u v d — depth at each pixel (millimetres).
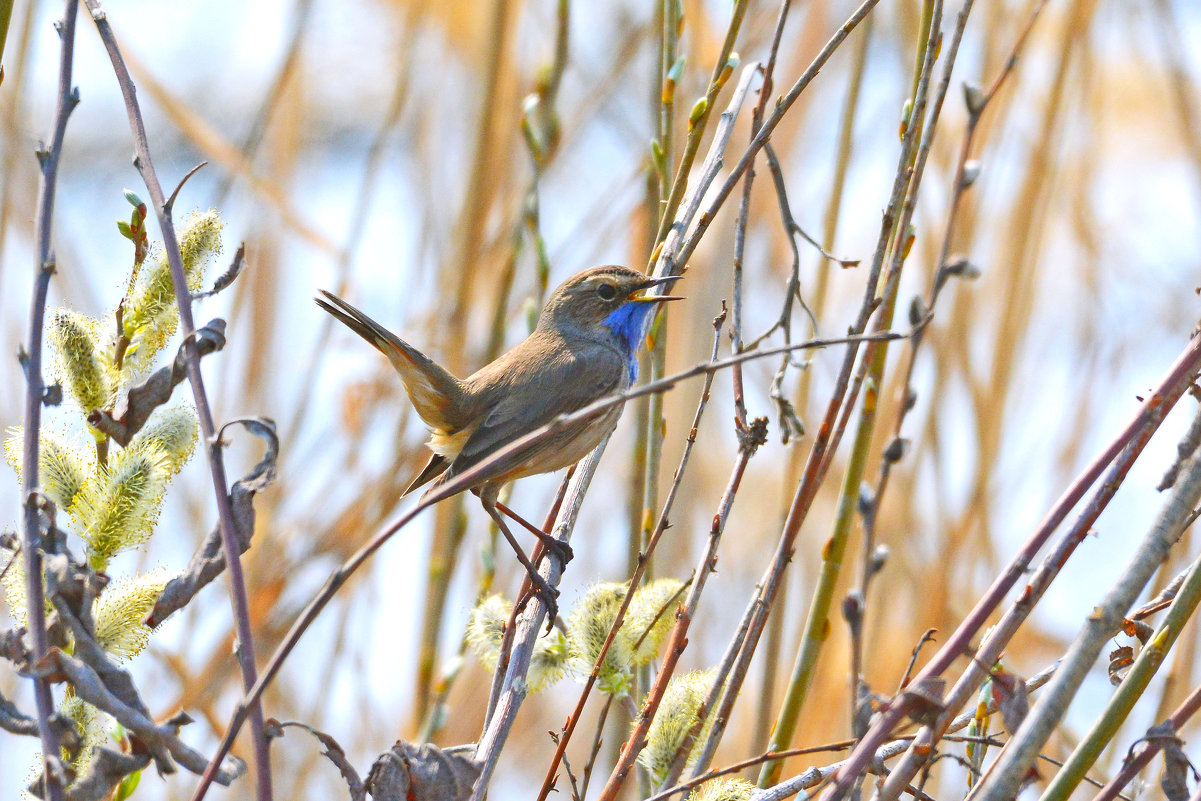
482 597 9188
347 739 10594
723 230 11875
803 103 12094
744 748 10516
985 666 5035
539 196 10422
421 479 10164
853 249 12375
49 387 4945
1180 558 8672
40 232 4992
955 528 10219
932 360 10633
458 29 12578
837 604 10375
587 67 14305
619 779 6031
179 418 5852
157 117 17156
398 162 15461
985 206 11250
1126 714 5016
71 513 5520
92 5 5605
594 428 9281
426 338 11555
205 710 10156
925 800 6258
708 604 11102
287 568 10812
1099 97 12359
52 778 4426
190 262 5887
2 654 4977
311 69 13641
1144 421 5172
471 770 5211
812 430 10758
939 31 6625
